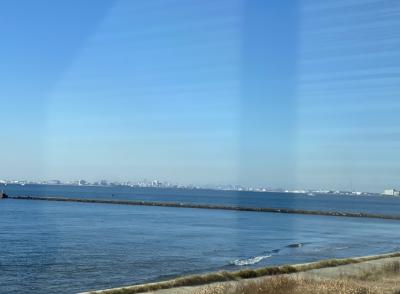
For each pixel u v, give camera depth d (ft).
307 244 163.53
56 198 527.81
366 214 404.36
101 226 209.87
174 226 222.89
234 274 72.38
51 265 99.09
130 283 80.12
